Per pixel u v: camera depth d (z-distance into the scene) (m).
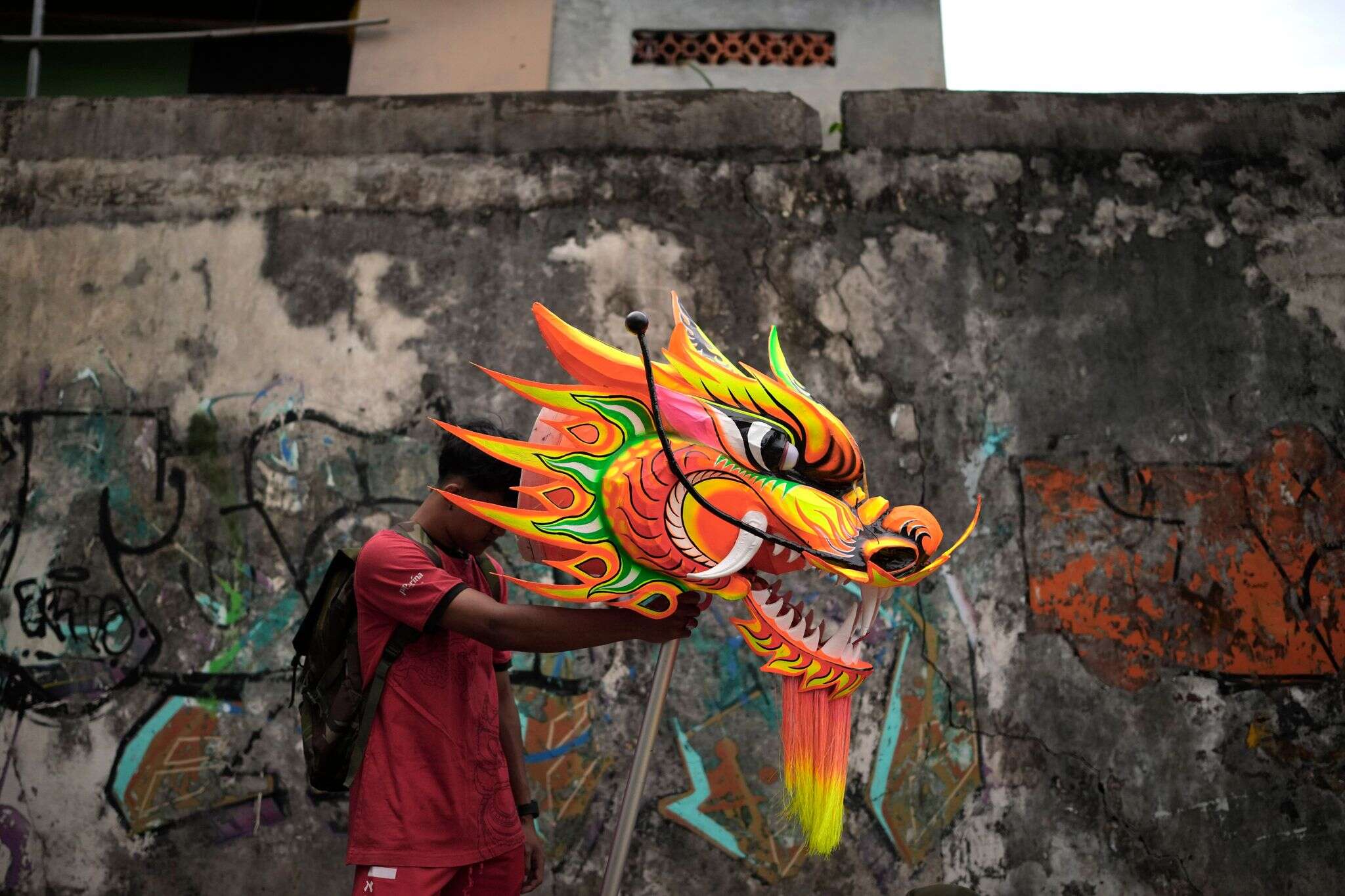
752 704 3.15
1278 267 3.36
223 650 3.22
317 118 3.52
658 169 3.45
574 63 5.21
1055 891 3.04
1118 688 3.14
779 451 1.62
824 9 5.27
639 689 3.17
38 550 3.29
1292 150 3.43
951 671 3.16
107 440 3.35
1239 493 3.24
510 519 1.56
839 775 1.65
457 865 1.85
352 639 1.90
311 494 3.29
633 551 1.59
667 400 1.65
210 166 3.51
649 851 3.08
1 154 3.54
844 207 3.42
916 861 3.06
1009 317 3.35
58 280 3.45
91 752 3.18
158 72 5.73
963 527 3.24
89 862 3.12
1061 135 3.45
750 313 3.35
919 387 3.31
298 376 3.36
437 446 3.30
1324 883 3.04
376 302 3.39
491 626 1.75
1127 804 3.08
